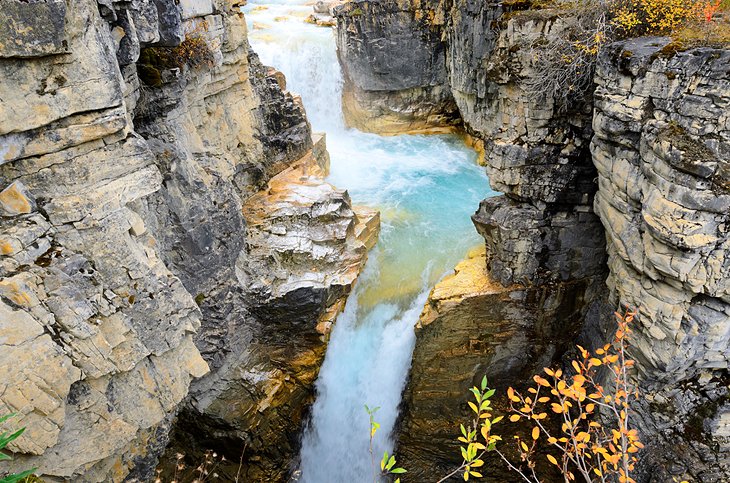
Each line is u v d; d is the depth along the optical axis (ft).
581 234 38.45
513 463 42.24
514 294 40.04
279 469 41.09
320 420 42.88
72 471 21.70
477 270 43.27
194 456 39.42
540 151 36.40
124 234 22.39
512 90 35.96
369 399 43.83
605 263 39.22
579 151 35.73
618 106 27.20
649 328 28.04
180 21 29.96
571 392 20.57
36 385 19.49
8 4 16.90
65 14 18.26
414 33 65.57
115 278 22.30
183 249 34.76
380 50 67.00
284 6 95.35
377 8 64.75
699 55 23.00
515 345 41.57
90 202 20.98
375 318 45.01
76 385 21.45
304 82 71.15
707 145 23.02
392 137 73.36
